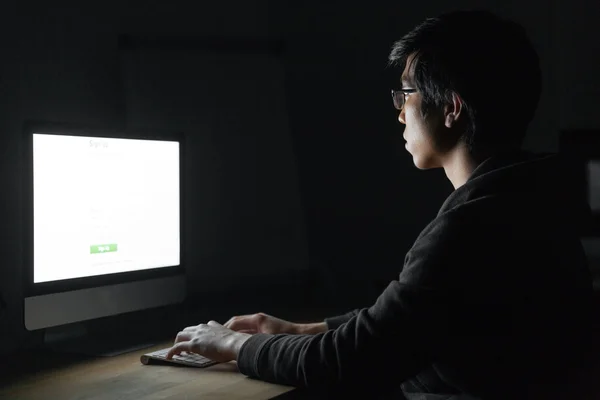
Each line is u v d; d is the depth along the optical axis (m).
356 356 1.05
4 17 1.59
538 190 1.05
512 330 1.01
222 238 2.15
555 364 1.02
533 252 1.01
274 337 1.20
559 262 1.03
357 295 2.36
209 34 2.18
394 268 2.34
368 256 2.37
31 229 1.37
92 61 1.82
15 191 1.62
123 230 1.58
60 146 1.44
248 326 1.44
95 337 1.62
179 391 1.14
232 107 2.16
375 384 1.05
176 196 1.73
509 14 2.21
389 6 2.33
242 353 1.21
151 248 1.66
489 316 1.00
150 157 1.66
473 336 1.01
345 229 2.40
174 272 1.72
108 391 1.15
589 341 1.05
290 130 2.36
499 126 1.09
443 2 2.27
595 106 2.12
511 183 1.04
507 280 1.00
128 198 1.60
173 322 1.78
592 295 1.09
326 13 2.41
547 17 2.17
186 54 2.04
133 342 1.56
